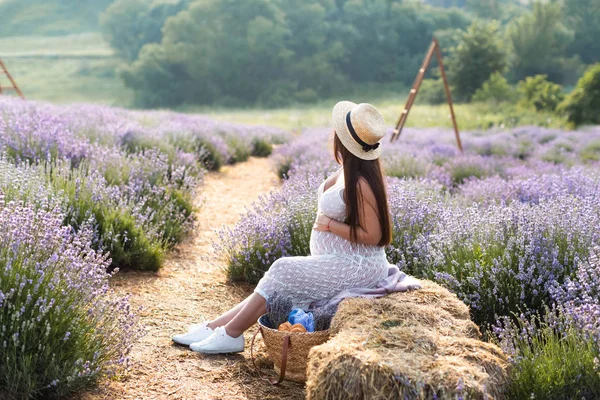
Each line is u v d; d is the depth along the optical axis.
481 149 17.52
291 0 96.06
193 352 3.88
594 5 102.12
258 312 3.78
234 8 88.38
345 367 2.70
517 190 7.43
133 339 3.50
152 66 84.19
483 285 4.14
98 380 3.36
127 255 5.40
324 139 15.54
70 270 3.45
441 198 6.88
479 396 2.57
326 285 3.66
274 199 6.23
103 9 156.00
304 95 86.50
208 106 82.56
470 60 48.00
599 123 29.42
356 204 3.56
